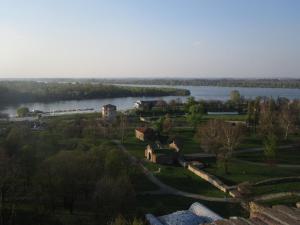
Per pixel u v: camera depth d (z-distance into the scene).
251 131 141.75
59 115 192.25
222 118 174.25
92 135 125.12
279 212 18.81
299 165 97.62
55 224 54.88
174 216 55.03
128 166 75.94
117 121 160.75
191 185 80.62
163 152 102.12
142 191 75.75
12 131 92.12
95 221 55.19
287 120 135.38
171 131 140.50
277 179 82.19
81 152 70.12
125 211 56.91
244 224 17.94
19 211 57.88
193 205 60.19
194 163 96.31
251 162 100.06
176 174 89.44
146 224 53.88
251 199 69.44
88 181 61.78
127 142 126.38
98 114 191.00
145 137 129.38
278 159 104.00
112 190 55.97
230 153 96.12
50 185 59.12
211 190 77.00
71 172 59.69
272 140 99.50
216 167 95.06
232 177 86.00
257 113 153.25
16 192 60.75
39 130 129.38
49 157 67.06
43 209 59.31
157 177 86.50
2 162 59.75
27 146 72.50
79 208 61.53
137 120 176.62
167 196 72.50
